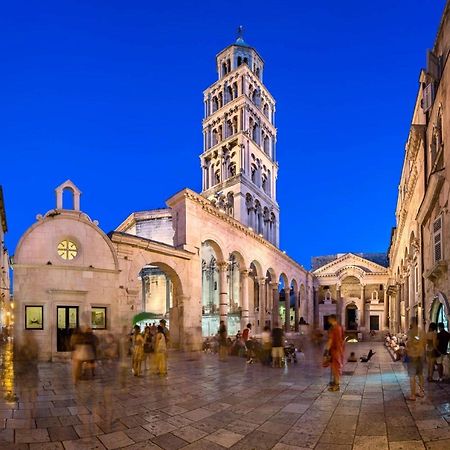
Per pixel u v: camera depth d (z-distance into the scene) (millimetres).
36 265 20891
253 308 51406
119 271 23484
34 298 20703
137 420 9266
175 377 15336
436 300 16812
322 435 8117
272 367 18500
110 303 22797
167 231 51312
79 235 22297
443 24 17203
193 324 29000
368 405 10477
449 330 14195
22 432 8414
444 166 15258
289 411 10000
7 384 13422
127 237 24172
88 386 13188
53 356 20422
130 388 13000
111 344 16828
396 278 43188
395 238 41969
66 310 21453
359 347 33781
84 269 22109
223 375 15898
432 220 17688
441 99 16297
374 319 63781
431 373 13477
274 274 47062
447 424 8461
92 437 8133
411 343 11164
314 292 67500
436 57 18328
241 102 57906
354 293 67688
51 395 11781
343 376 15656
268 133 64812
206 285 53750
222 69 64562
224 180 57938
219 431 8477
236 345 24156
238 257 38438
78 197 23078
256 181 59500
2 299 42531
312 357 23125
